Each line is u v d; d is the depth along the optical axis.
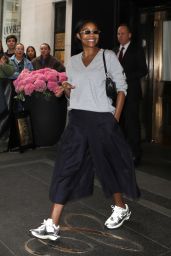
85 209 3.99
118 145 3.28
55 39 8.73
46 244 3.21
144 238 3.36
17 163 5.82
